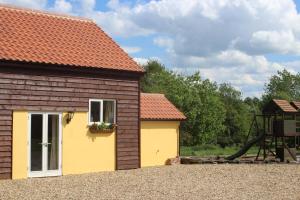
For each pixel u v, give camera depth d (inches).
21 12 829.8
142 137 927.7
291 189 592.4
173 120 983.6
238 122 2262.6
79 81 779.4
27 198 517.3
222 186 614.5
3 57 684.7
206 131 2020.2
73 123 773.3
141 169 848.9
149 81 2301.9
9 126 697.6
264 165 925.2
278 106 1068.5
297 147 1236.5
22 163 709.3
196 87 2043.6
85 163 789.2
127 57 871.7
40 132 732.7
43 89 734.5
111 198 517.7
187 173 770.8
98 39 882.1
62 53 778.2
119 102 836.0
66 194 545.0
